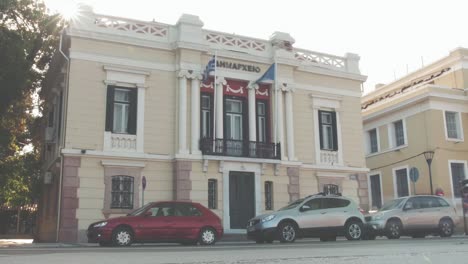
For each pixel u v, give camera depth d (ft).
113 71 72.23
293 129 83.61
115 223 50.60
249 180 78.48
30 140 96.94
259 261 30.22
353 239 60.29
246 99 81.35
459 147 99.45
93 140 69.62
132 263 29.19
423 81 112.16
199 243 55.42
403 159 104.22
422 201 68.64
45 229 84.64
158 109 74.49
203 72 76.95
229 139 76.89
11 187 105.70
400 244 47.37
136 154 71.51
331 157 86.69
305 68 86.22
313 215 58.59
